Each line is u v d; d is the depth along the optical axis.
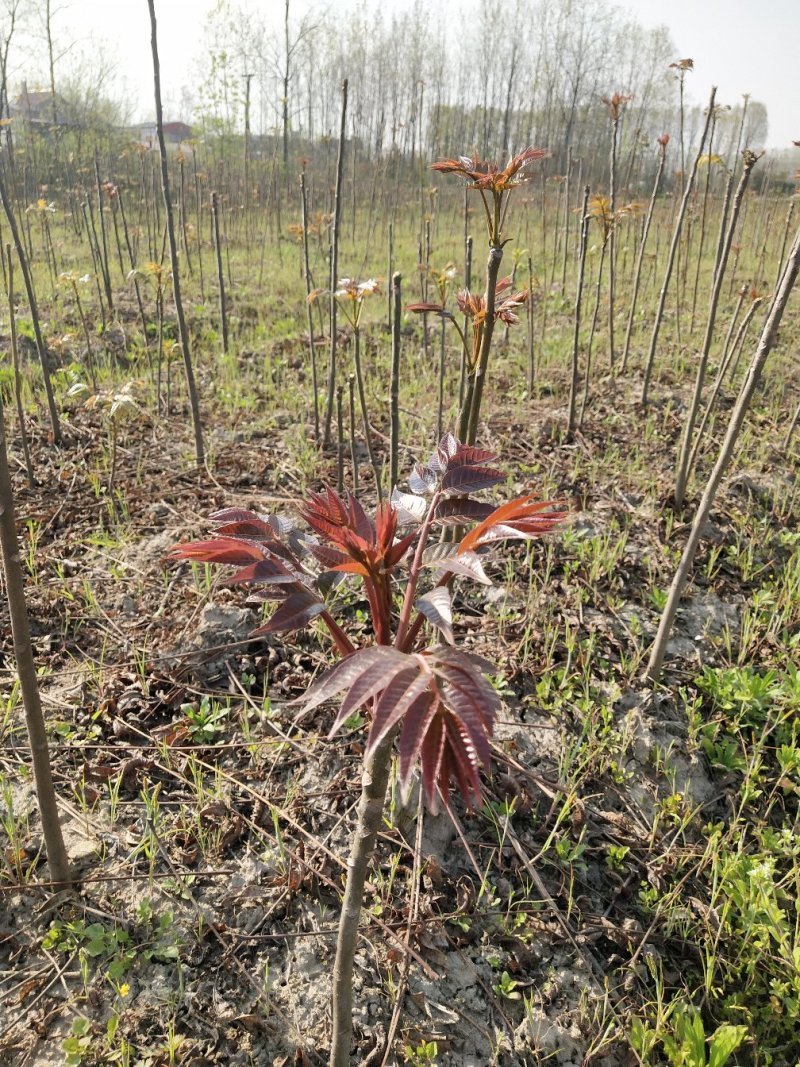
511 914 2.36
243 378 6.34
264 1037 1.99
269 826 2.51
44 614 3.39
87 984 2.06
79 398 5.58
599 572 3.82
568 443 5.18
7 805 2.42
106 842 2.43
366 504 4.32
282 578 1.27
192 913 2.25
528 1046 2.07
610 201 5.83
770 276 10.70
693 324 7.91
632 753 2.97
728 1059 2.16
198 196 13.44
